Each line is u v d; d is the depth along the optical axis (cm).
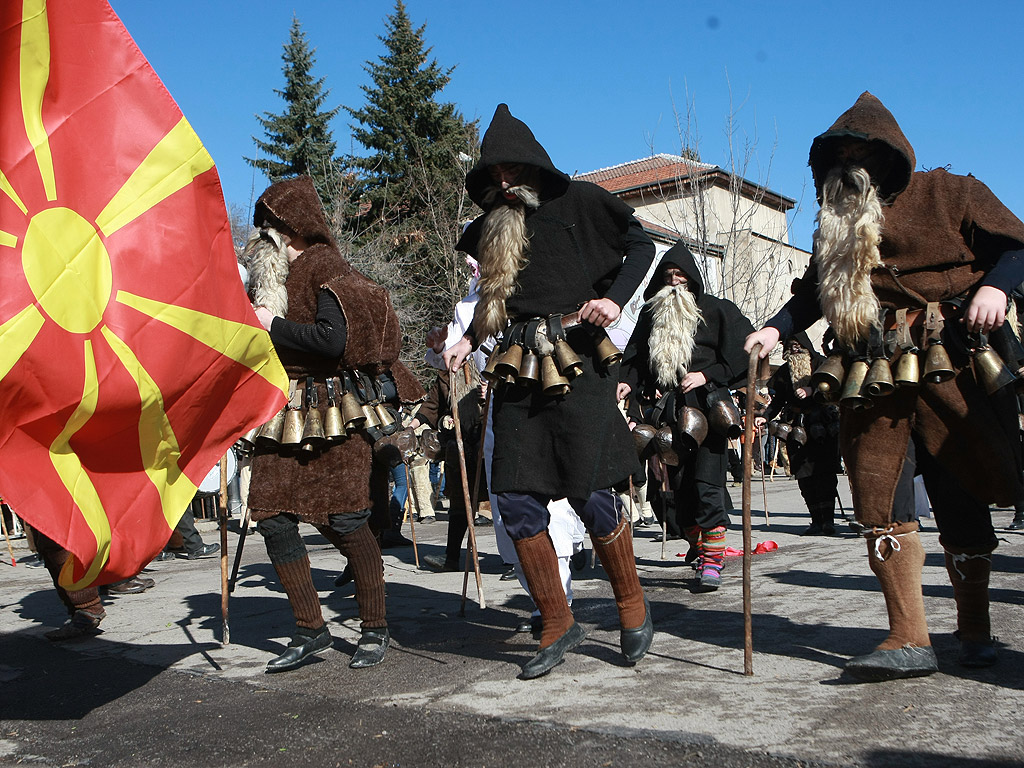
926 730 277
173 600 597
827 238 333
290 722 321
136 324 337
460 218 2673
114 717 342
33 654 455
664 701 319
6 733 329
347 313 392
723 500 564
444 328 489
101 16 344
